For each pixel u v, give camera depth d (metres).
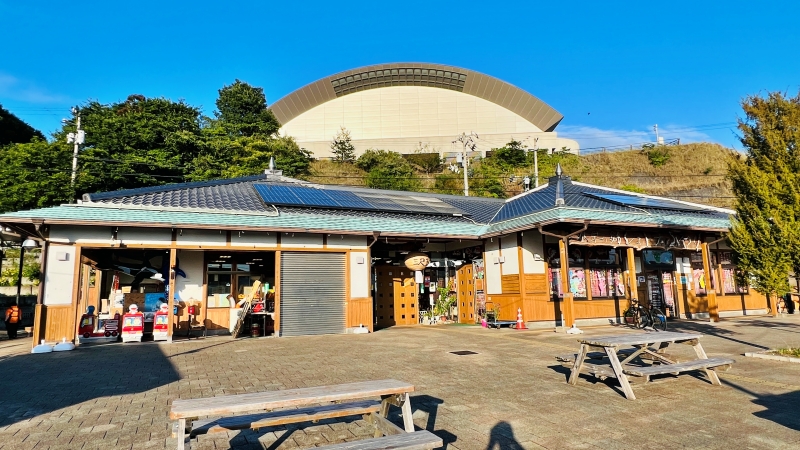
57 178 24.53
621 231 14.76
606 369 6.52
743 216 9.62
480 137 62.81
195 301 13.95
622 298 16.39
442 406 5.56
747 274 9.99
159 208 12.14
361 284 14.14
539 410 5.36
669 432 4.54
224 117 46.16
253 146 37.66
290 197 15.60
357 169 48.66
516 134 62.66
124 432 4.70
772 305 17.44
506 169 48.19
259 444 4.42
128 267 13.78
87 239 11.42
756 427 4.62
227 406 3.63
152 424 4.95
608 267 16.39
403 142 60.41
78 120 28.36
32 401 5.94
